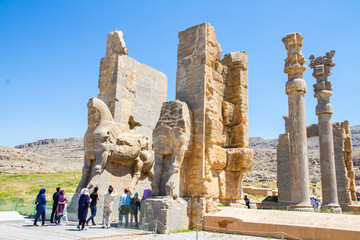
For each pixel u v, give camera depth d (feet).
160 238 30.66
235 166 42.96
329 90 58.70
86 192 34.06
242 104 45.42
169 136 37.81
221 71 45.29
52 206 39.99
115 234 31.04
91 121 49.78
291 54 45.68
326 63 59.41
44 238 27.07
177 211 35.37
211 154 38.96
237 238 31.14
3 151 295.69
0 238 26.55
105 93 57.93
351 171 84.23
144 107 62.49
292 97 44.57
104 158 47.83
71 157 488.02
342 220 30.27
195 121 39.88
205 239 30.71
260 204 66.54
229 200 42.24
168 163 38.04
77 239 27.17
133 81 60.59
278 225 31.30
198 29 42.57
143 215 35.14
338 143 80.23
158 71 67.56
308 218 31.94
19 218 38.52
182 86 42.32
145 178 58.44
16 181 115.96
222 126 43.55
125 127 57.36
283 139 80.64
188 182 38.83
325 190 54.85
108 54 59.82
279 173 79.00
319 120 58.08
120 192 52.54
